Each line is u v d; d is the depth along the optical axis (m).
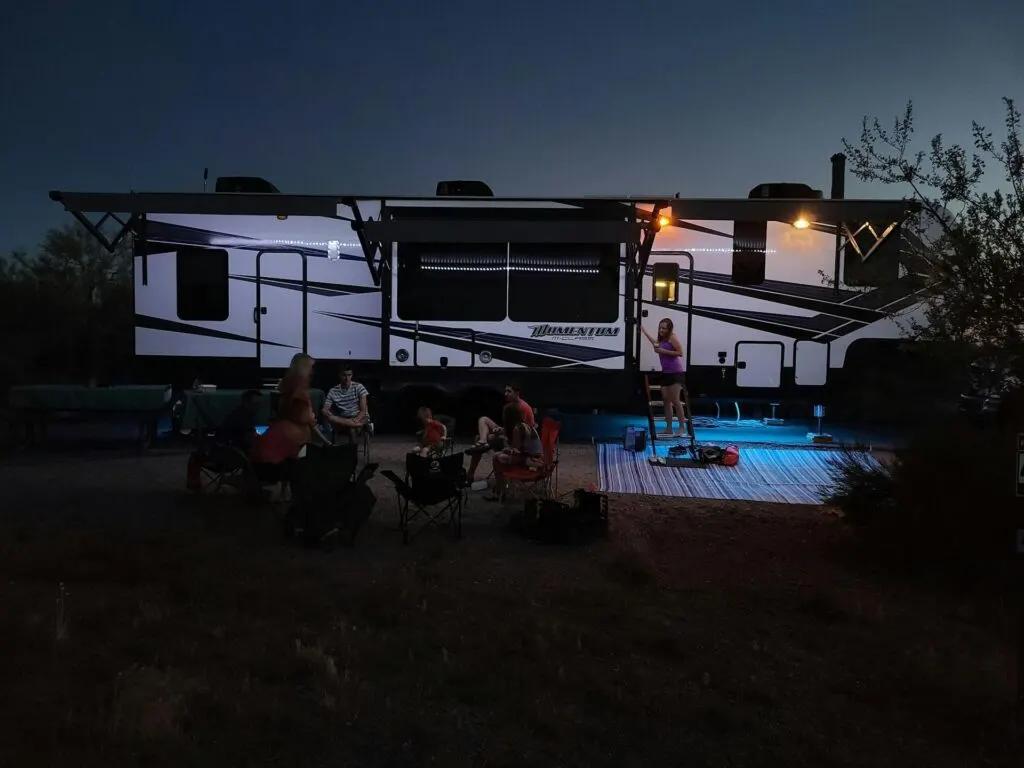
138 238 11.29
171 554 6.00
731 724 3.69
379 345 11.29
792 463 9.86
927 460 5.96
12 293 15.99
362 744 3.53
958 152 5.92
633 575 5.62
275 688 3.98
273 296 11.31
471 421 11.28
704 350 11.23
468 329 10.94
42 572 5.57
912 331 7.38
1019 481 3.47
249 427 8.21
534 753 3.48
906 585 5.66
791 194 11.41
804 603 5.15
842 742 3.58
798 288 11.11
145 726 3.48
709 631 4.79
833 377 11.12
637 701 3.90
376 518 7.31
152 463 9.57
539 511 6.71
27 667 4.10
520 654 4.39
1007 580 5.38
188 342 11.39
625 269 10.77
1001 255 5.73
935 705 3.89
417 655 4.38
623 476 9.23
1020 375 5.84
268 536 6.60
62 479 8.68
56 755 3.29
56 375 15.68
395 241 9.98
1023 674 3.71
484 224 9.90
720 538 6.75
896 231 10.34
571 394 10.93
